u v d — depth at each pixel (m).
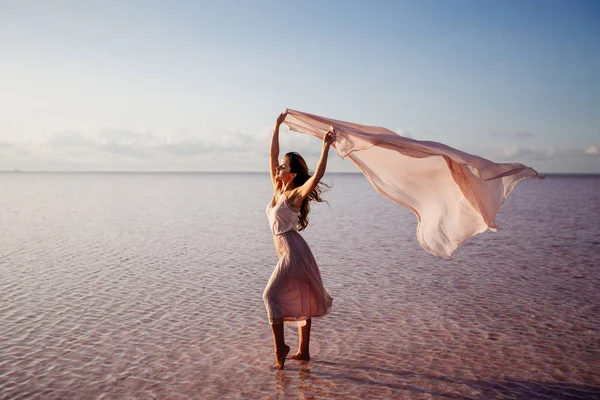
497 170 4.34
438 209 5.22
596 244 13.45
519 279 8.98
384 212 27.27
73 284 8.67
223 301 7.49
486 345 5.50
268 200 39.62
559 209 27.25
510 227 17.80
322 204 35.84
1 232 16.75
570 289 8.16
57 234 16.25
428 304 7.26
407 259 11.32
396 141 4.62
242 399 4.18
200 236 15.80
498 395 4.24
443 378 4.61
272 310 4.76
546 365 4.91
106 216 23.45
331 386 4.44
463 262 10.84
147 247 13.36
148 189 65.12
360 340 5.68
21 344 5.53
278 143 5.46
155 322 6.39
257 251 12.66
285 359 5.09
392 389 4.38
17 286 8.49
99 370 4.80
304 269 4.85
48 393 4.29
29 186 76.62
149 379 4.59
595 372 4.73
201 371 4.78
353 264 10.70
